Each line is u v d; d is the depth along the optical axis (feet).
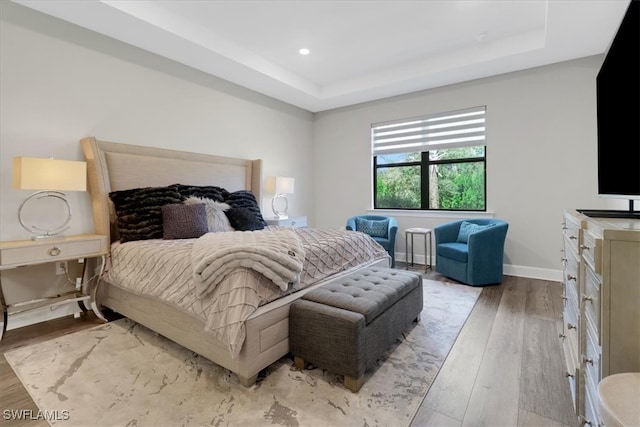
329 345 5.84
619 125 5.11
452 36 11.44
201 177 12.60
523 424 4.86
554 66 12.29
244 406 5.27
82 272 9.53
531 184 12.96
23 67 8.55
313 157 19.44
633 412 2.57
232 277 5.90
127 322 8.84
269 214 16.51
